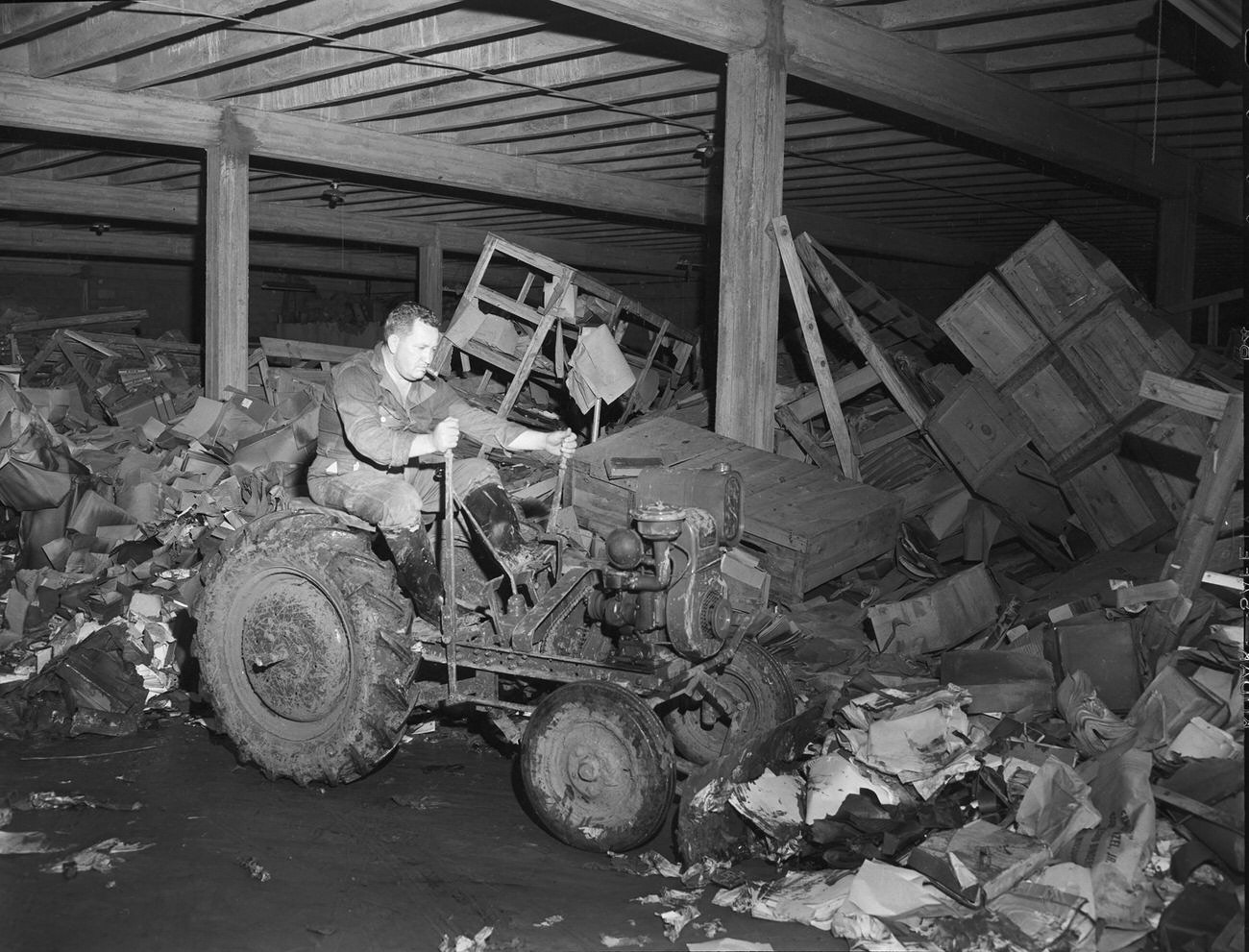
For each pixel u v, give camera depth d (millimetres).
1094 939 2617
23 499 6059
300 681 3750
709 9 5258
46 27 6141
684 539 3230
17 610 5512
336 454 3803
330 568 3635
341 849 3314
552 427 8875
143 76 7324
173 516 6602
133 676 4801
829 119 8594
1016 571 6309
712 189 12445
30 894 3000
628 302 9727
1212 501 4047
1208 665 3582
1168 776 3141
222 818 3559
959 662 4211
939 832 3072
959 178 11047
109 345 11836
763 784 3355
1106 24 6109
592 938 2750
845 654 4883
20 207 11547
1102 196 12109
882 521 5863
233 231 8320
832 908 2809
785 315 13602
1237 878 2658
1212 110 8242
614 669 3275
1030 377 6324
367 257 18328
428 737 4387
